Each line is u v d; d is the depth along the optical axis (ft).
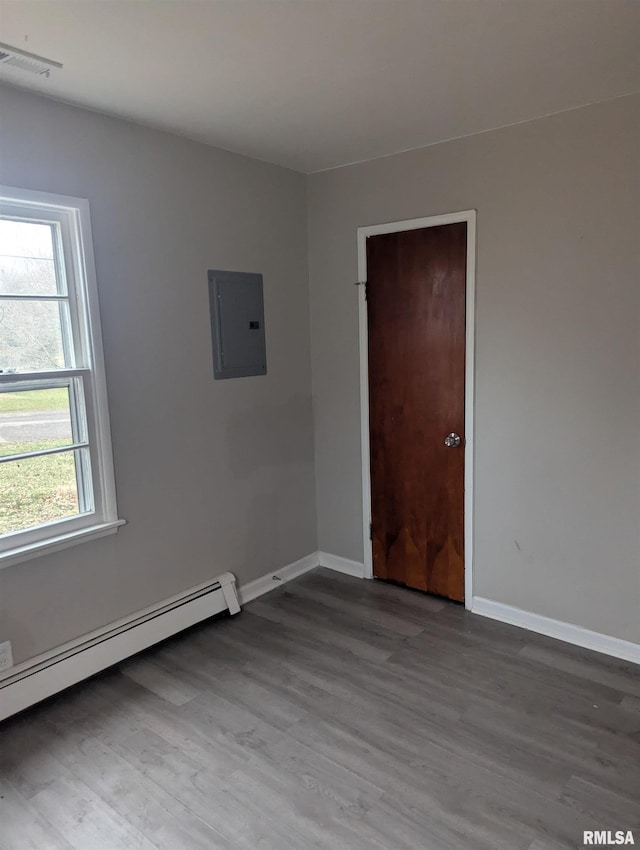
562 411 8.98
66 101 7.67
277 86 7.30
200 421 9.89
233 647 9.45
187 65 6.67
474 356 9.77
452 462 10.34
